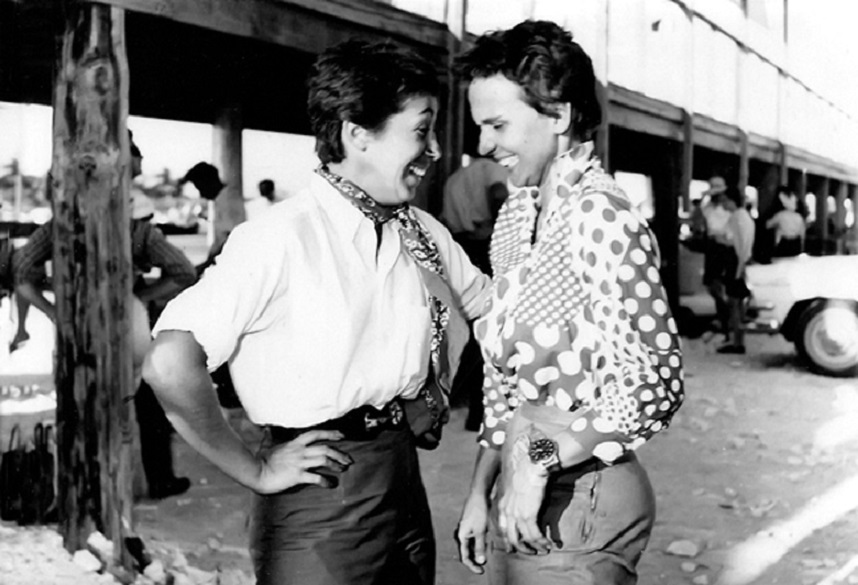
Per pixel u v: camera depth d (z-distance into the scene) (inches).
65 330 146.4
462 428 227.5
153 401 172.7
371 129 61.7
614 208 58.9
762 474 193.2
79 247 144.6
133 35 223.1
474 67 61.9
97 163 143.9
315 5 225.1
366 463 63.5
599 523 61.8
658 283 58.4
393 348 63.5
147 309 182.9
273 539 64.0
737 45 500.4
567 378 61.4
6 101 212.7
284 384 61.9
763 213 422.9
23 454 166.6
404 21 259.8
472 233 230.4
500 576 67.2
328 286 61.4
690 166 440.8
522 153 62.4
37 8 196.2
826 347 308.5
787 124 556.7
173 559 143.6
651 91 419.5
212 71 259.9
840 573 139.1
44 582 135.6
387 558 64.9
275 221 61.4
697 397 271.0
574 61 59.8
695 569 140.6
